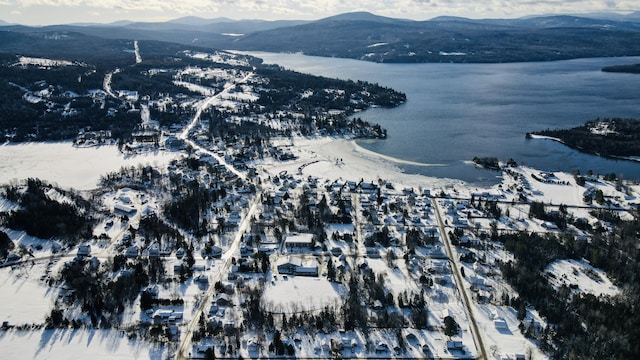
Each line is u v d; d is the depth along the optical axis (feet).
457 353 369.71
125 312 421.59
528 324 396.78
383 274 474.49
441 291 443.73
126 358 368.89
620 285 451.12
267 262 491.31
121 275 470.39
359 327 399.44
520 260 487.20
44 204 606.96
